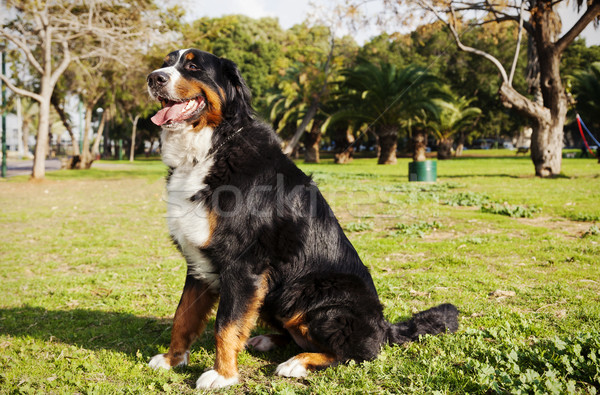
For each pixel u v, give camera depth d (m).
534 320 4.08
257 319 3.56
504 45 44.53
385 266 6.28
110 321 4.54
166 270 6.54
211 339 4.11
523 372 3.04
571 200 11.66
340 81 30.31
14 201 15.34
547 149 18.55
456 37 18.36
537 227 8.55
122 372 3.35
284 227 3.29
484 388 2.85
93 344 3.97
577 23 16.97
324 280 3.30
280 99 37.28
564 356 3.01
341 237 3.63
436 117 30.83
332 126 36.78
